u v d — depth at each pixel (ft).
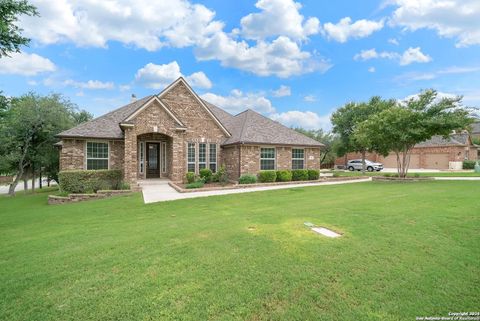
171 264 14.61
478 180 59.00
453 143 118.73
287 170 63.36
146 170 61.62
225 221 24.00
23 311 10.76
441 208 27.17
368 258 14.97
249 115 74.13
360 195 38.42
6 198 59.21
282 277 12.91
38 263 15.42
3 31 34.01
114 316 10.26
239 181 54.95
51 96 71.61
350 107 111.65
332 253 15.71
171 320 9.92
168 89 59.72
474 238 18.06
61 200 43.34
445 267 13.88
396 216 24.25
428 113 56.03
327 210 27.66
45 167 76.33
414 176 65.67
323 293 11.57
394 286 12.09
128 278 13.15
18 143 66.33
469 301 11.03
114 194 45.14
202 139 62.54
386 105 100.58
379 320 9.89
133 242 18.60
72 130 53.36
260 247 16.85
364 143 67.46
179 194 42.98
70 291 12.14
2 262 15.89
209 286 12.17
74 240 19.99
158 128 52.26
